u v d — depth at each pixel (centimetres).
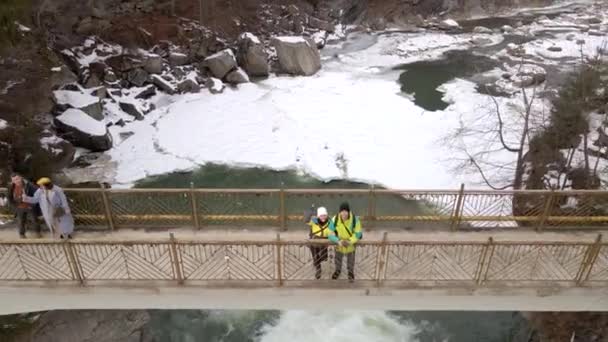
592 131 2131
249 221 1105
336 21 3928
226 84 2942
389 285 933
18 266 962
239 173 2158
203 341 1459
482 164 2120
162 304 962
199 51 3091
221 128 2455
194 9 3325
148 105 2634
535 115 2183
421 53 3553
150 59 2822
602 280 935
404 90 2927
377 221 1122
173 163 2208
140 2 3123
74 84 2489
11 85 2066
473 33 3966
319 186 2072
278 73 3127
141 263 949
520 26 4119
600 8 4622
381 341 1456
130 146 2327
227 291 938
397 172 2130
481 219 1120
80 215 1083
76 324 1423
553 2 4791
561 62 3259
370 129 2448
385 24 4053
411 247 1010
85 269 955
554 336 1462
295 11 3738
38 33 2444
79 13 2833
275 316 1537
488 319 1532
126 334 1435
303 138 2375
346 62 3366
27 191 1024
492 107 2547
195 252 927
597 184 1828
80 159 2209
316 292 938
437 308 966
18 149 1855
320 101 2722
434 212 1195
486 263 967
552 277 947
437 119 2530
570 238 1074
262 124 2486
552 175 1898
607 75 2069
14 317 1397
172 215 1092
